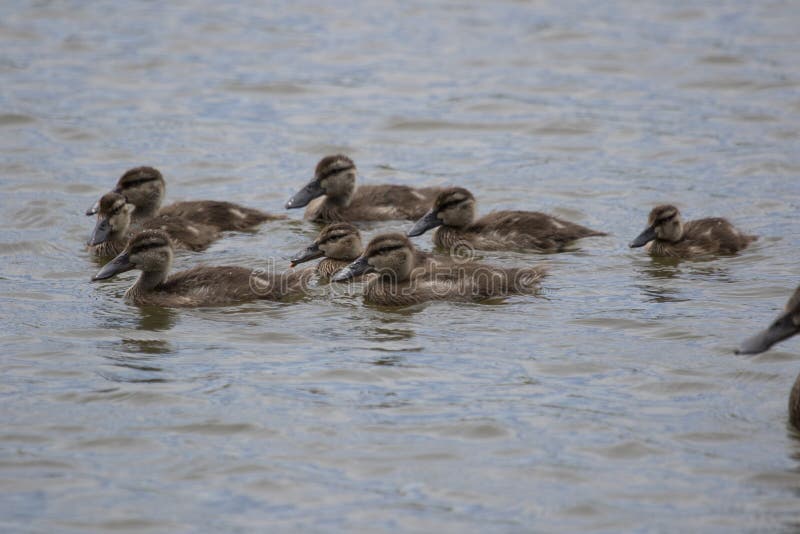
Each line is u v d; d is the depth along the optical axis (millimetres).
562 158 23250
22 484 10766
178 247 18000
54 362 13469
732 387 12727
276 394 12656
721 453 11289
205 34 32188
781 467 10992
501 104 26656
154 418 12062
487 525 10164
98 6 34688
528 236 18234
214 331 14578
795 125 24750
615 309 15273
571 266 17281
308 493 10695
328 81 28453
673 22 33500
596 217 19906
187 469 11086
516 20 33781
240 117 25859
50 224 19156
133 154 23188
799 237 18500
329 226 17328
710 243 17734
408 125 25375
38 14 33562
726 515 10234
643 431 11758
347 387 12859
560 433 11750
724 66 29203
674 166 22594
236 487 10797
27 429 11781
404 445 11531
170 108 26250
